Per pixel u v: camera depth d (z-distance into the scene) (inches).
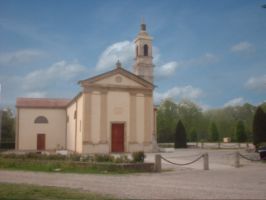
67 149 1759.4
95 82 1439.5
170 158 1150.3
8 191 450.3
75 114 1590.8
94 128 1417.3
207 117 3774.6
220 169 823.7
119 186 536.4
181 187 527.2
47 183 568.1
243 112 3779.5
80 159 826.2
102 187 524.7
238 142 2226.9
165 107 3363.7
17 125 1790.1
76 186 534.3
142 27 1811.0
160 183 574.9
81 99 1467.8
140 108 1493.6
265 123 1368.1
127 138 1455.5
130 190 494.6
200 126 3444.9
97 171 757.9
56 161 817.5
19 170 776.3
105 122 1433.3
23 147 1782.7
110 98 1453.0
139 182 587.8
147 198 430.0
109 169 761.0
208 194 463.2
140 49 1785.2
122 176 682.8
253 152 1385.3
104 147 1416.1
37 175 685.3
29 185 519.2
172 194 461.4
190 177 666.2
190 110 3476.9
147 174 723.4
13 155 897.5
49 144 1818.4
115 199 414.3
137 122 1480.1
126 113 1469.0
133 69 1841.8
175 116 3405.5
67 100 1936.5
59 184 556.7
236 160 887.1
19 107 1798.7
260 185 552.1
